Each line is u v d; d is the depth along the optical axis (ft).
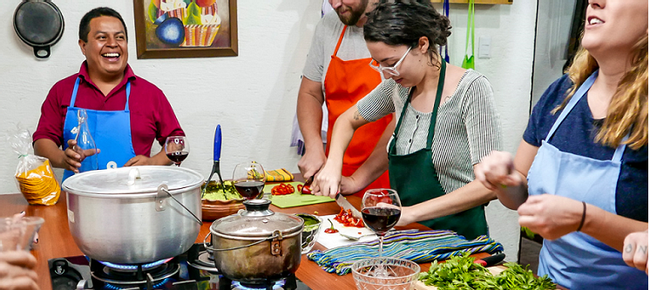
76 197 3.73
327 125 9.59
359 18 8.00
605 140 3.80
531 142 4.58
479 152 5.49
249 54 10.22
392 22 5.33
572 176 3.98
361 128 8.15
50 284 3.92
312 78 8.81
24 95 8.96
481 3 10.94
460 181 5.84
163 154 7.87
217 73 10.06
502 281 3.53
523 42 11.78
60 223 5.58
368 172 6.91
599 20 3.59
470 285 3.55
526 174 4.64
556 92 4.45
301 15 10.44
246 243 3.40
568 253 4.11
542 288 3.44
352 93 8.22
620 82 3.66
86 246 3.76
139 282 3.84
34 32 8.66
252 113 10.47
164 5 9.43
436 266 3.73
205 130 10.20
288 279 3.86
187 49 9.71
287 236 3.47
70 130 7.84
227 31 9.93
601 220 3.22
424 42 5.41
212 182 5.86
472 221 5.63
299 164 7.78
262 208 3.79
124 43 7.95
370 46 5.52
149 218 3.68
